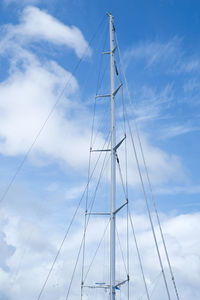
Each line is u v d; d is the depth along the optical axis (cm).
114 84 2197
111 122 2084
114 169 1964
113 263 1748
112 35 2344
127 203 1842
